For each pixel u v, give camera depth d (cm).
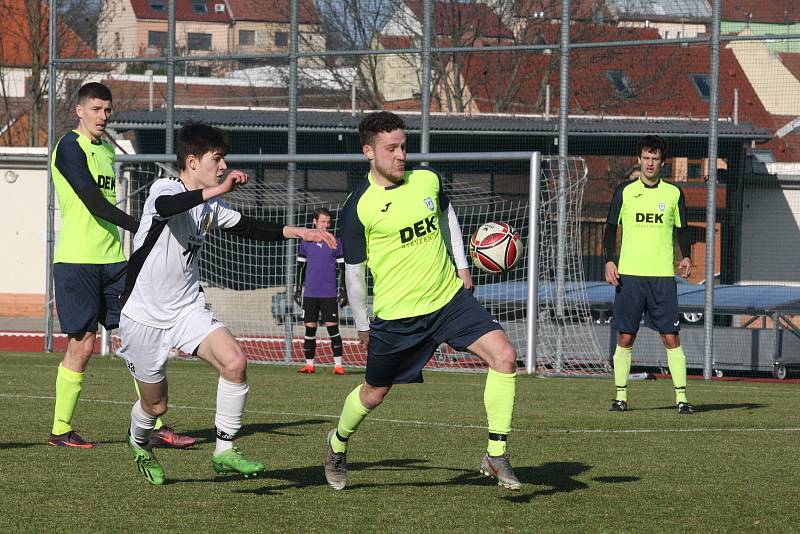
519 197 3731
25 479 991
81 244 1215
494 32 4728
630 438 1328
